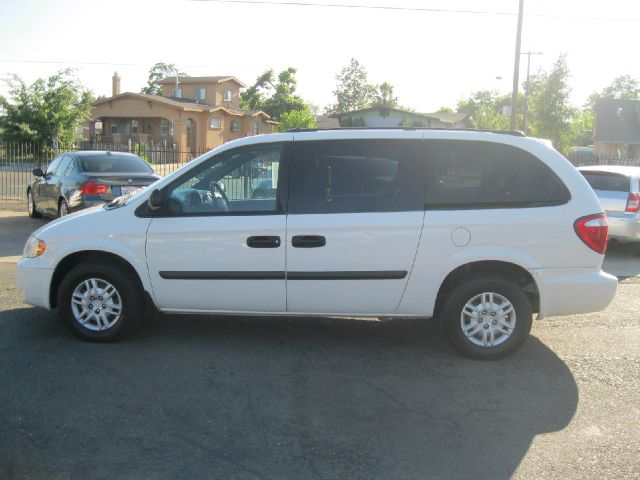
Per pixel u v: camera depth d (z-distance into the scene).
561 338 6.00
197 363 5.16
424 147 5.29
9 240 10.84
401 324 6.34
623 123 50.28
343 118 47.78
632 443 3.93
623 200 10.43
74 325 5.58
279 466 3.59
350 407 4.39
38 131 27.89
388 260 5.18
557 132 40.00
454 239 5.14
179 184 5.48
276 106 69.12
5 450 3.71
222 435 3.95
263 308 5.38
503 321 5.28
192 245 5.34
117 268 5.52
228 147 5.48
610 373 5.10
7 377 4.78
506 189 5.21
